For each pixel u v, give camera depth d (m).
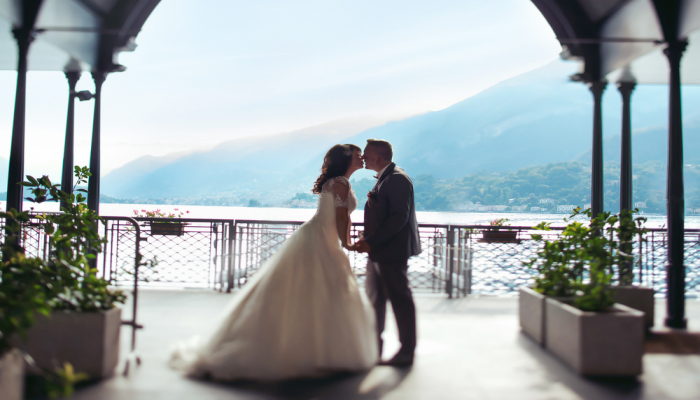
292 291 2.76
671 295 4.01
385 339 3.66
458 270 5.40
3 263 2.46
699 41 4.30
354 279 3.01
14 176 4.32
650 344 3.51
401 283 3.07
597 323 2.80
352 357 2.78
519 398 2.45
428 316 4.39
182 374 2.68
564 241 3.81
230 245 5.41
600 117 5.22
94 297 2.62
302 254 2.85
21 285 2.05
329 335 2.75
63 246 2.93
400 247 3.07
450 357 3.15
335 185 3.04
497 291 5.62
